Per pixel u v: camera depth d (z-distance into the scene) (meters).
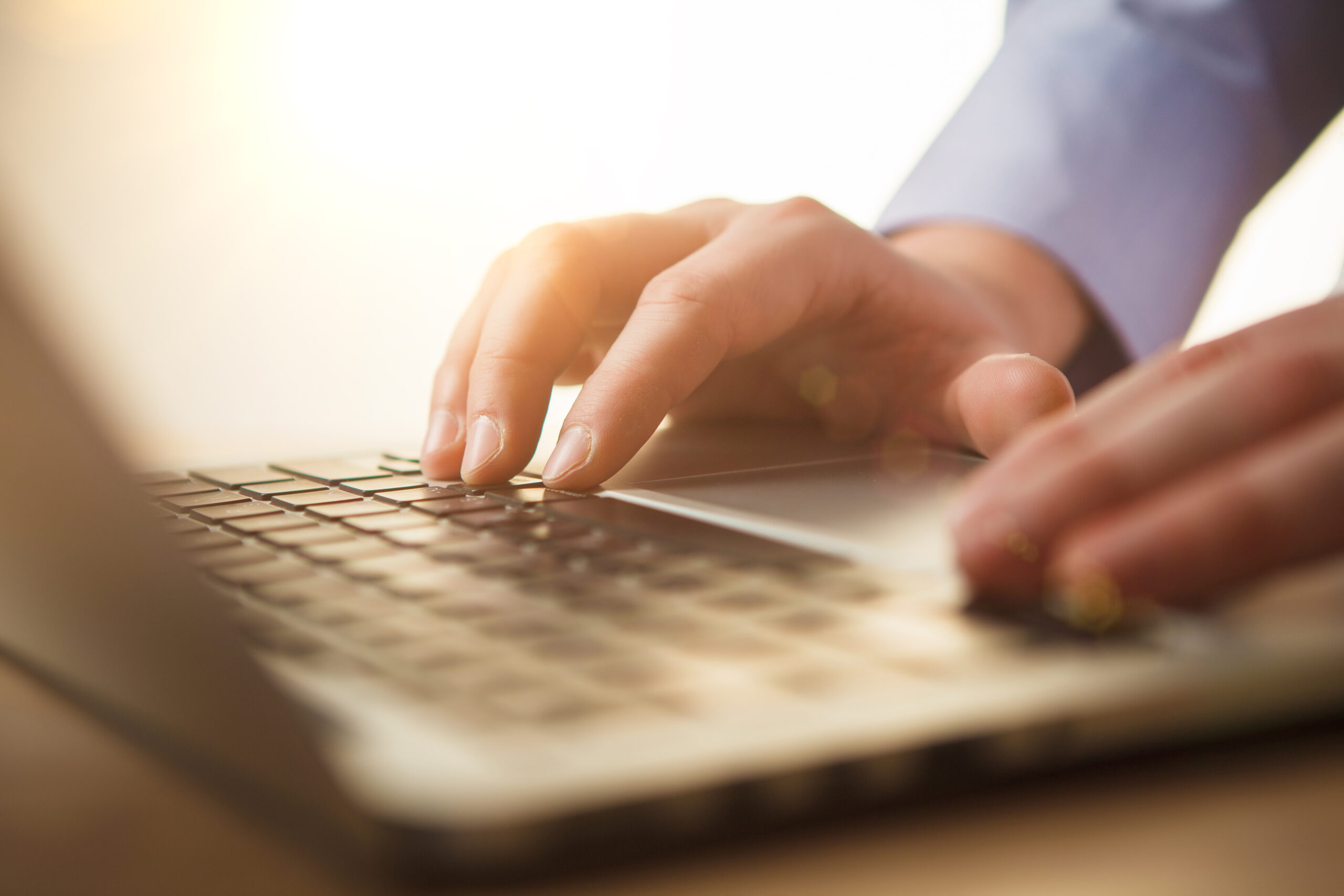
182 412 1.41
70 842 0.20
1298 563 0.27
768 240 0.64
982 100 1.02
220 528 0.38
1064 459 0.29
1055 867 0.18
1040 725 0.20
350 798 0.17
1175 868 0.18
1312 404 0.31
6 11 1.26
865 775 0.19
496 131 1.66
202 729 0.20
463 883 0.17
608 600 0.27
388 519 0.39
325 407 1.49
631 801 0.17
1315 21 1.01
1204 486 0.28
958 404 0.62
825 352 0.71
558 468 0.47
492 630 0.25
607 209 1.78
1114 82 0.98
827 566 0.31
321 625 0.25
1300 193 1.61
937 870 0.18
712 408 0.73
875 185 1.95
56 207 1.33
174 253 1.44
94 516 0.21
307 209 1.51
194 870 0.18
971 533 0.27
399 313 1.56
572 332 0.58
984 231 0.93
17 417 0.21
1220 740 0.22
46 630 0.25
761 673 0.22
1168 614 0.26
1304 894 0.18
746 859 0.18
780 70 1.93
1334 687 0.23
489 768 0.18
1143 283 0.93
